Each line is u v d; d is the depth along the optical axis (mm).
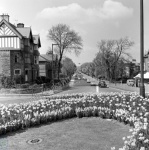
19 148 6906
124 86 44938
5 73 37781
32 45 47594
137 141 5359
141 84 11156
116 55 73312
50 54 76625
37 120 9742
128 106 10281
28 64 42781
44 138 7828
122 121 9516
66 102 12781
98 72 100000
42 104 11977
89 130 8555
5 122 9227
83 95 15555
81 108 11219
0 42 38812
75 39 57594
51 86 40375
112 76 76750
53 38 57062
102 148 6531
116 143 6895
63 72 110000
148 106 9867
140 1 10703
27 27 44750
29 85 35594
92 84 57094
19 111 10656
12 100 22859
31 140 7676
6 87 33719
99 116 10930
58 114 10602
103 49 74500
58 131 8633
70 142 7227
